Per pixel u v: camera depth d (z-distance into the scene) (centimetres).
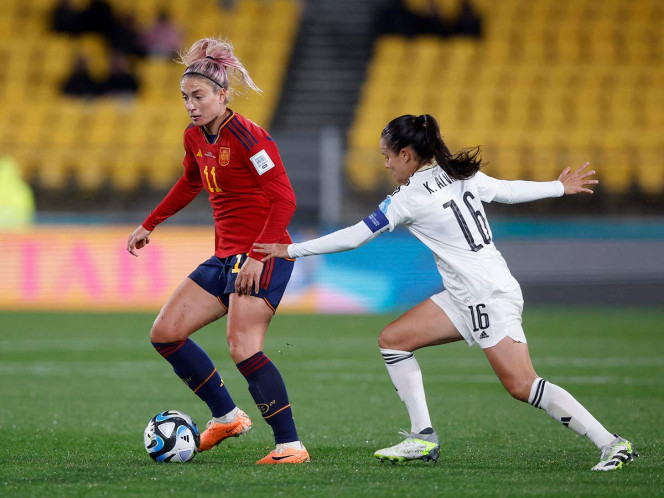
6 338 4522
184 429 1783
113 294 6003
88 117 7262
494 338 1655
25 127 7250
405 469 1675
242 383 3228
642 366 3591
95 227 6134
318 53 8031
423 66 7550
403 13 7712
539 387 1642
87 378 3284
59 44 7856
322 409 2650
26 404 2686
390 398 2870
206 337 4659
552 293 6159
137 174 6675
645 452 1883
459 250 1667
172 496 1413
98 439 2106
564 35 7800
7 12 8138
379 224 1669
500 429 2275
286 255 1694
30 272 6031
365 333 4838
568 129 7119
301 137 6266
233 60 1759
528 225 6200
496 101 7275
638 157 6556
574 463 1756
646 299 6125
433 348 4394
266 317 1764
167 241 6038
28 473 1623
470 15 7694
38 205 6550
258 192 1775
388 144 1692
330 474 1609
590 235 6162
